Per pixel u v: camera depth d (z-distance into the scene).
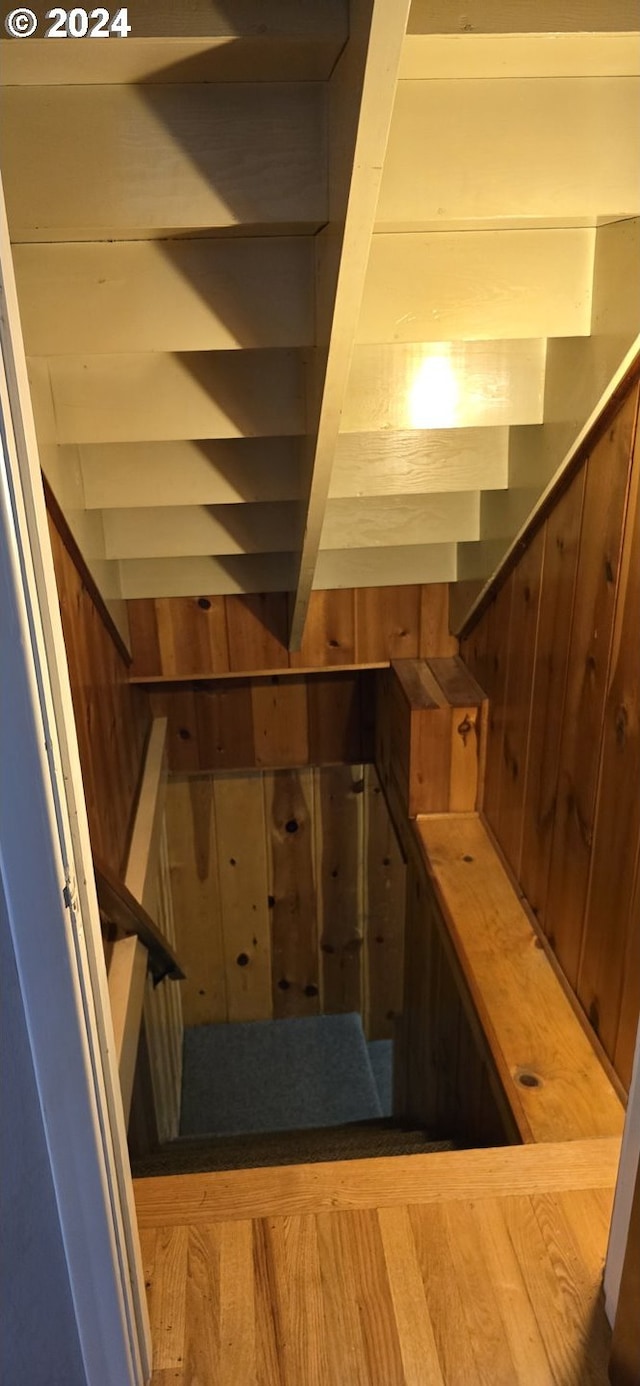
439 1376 1.15
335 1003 3.68
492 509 2.19
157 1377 1.15
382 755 3.03
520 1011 1.85
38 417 1.58
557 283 1.47
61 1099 0.91
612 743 1.58
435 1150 2.22
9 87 1.14
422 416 1.75
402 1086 3.23
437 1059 2.64
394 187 1.22
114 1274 1.01
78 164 1.18
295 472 1.94
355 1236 1.32
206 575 2.52
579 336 1.53
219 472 1.93
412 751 2.51
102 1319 1.03
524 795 2.16
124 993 1.91
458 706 2.47
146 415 1.69
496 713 2.39
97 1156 0.94
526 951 2.02
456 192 1.23
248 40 1.03
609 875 1.63
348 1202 1.37
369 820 3.43
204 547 2.24
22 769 0.77
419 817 2.58
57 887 0.82
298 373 1.68
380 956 3.65
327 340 1.33
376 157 1.04
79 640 1.89
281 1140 2.92
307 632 2.72
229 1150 2.55
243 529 2.23
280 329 1.45
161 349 1.45
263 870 3.47
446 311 1.47
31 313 1.41
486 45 1.08
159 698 3.07
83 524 1.94
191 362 1.66
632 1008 1.56
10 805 0.78
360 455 1.99
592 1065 1.71
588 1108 1.62
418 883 2.72
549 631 1.91
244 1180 1.41
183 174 1.19
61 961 0.85
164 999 3.20
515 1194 1.38
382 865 3.50
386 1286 1.25
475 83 1.18
